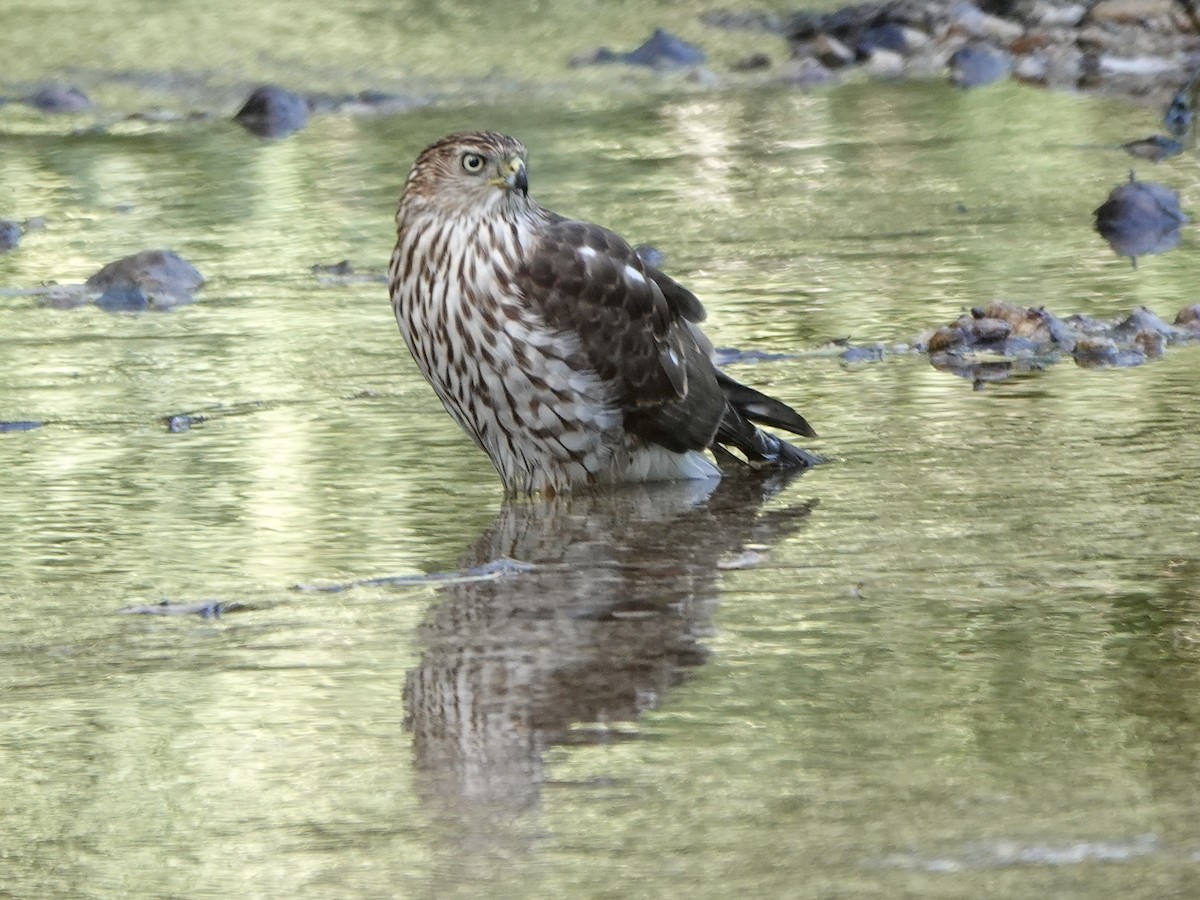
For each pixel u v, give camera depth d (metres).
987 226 17.81
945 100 24.69
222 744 7.19
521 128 23.38
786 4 30.62
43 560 9.68
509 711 7.45
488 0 31.34
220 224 18.86
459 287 11.05
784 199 19.25
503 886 5.92
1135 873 5.83
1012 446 11.31
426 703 7.56
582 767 6.86
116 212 19.50
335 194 20.14
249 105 24.02
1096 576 8.95
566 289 11.08
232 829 6.41
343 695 7.68
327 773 6.88
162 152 22.58
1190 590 8.69
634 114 24.16
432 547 9.91
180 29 29.61
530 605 8.84
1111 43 27.41
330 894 5.91
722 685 7.68
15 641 8.44
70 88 25.59
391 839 6.29
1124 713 7.19
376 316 15.24
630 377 11.26
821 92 25.53
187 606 8.88
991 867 5.91
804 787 6.60
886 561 9.35
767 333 14.28
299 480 11.20
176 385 13.32
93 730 7.36
